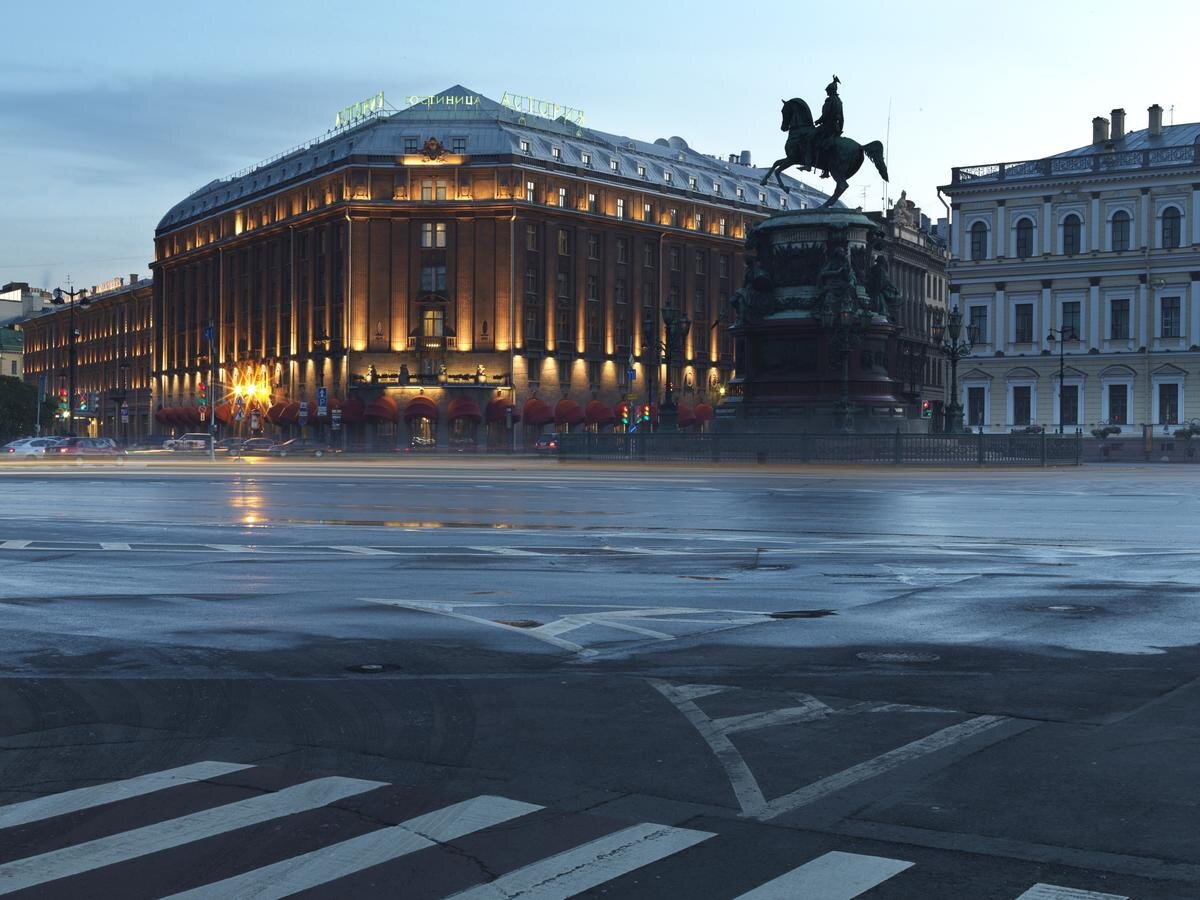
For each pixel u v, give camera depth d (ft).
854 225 205.05
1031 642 42.50
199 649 41.65
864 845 22.26
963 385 340.80
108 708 33.24
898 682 36.19
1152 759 27.78
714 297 453.17
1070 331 305.12
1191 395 313.32
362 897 19.80
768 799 25.03
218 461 284.20
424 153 383.45
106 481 163.12
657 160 443.73
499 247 383.04
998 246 336.49
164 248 510.17
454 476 174.29
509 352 382.42
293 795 25.25
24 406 465.47
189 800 24.90
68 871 20.89
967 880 20.54
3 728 31.04
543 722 31.58
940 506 108.27
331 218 392.88
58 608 50.21
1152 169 316.19
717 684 36.06
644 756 28.32
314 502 115.55
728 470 184.75
